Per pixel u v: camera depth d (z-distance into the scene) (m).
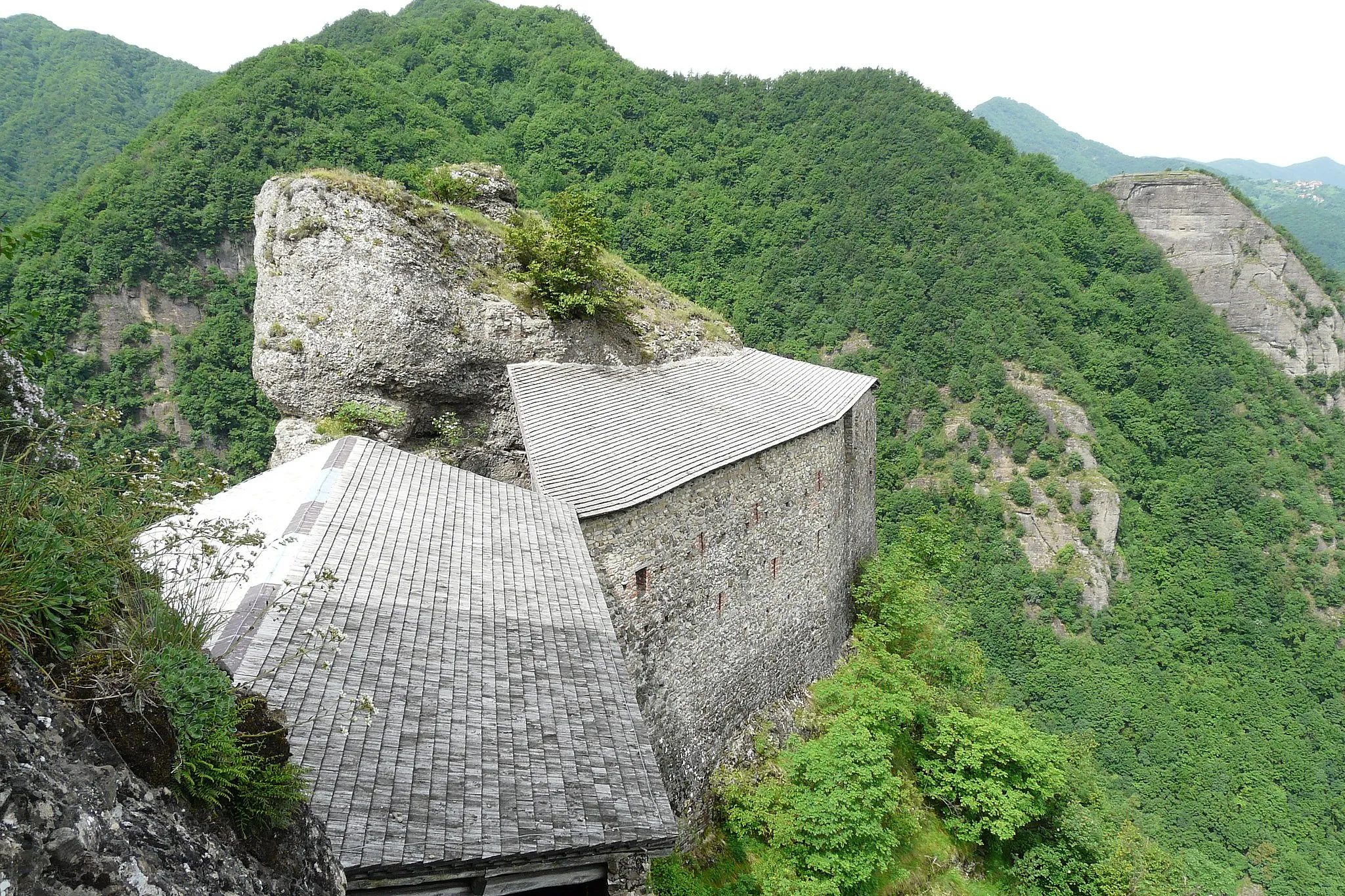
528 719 8.23
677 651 16.47
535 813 6.88
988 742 20.88
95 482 5.07
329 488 11.76
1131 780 50.53
